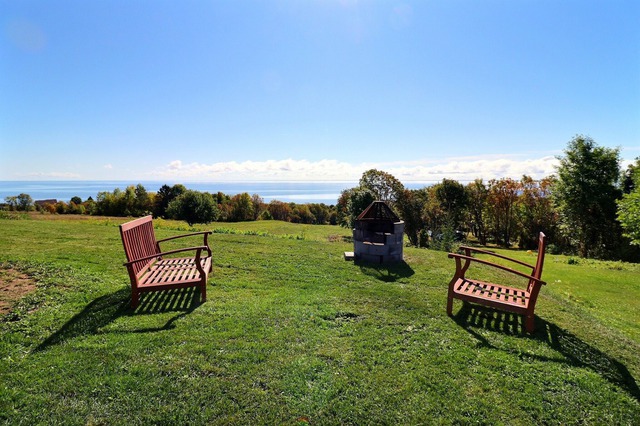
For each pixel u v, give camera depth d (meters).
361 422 2.79
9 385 3.02
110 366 3.34
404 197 28.98
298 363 3.55
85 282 5.72
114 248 8.59
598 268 12.88
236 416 2.78
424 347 4.05
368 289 6.30
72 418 2.68
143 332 4.08
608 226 23.73
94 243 9.19
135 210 57.38
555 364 3.81
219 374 3.30
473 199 39.56
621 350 4.36
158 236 11.81
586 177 24.36
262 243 10.76
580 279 10.67
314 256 9.05
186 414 2.77
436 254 10.49
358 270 7.73
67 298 5.03
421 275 7.55
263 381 3.23
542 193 33.66
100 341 3.83
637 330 6.47
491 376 3.49
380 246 8.48
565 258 16.77
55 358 3.45
